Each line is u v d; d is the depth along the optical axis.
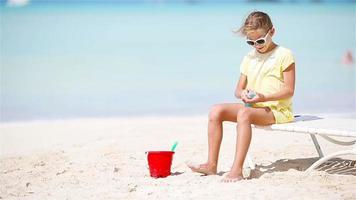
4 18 40.16
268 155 6.55
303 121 5.74
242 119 5.37
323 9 53.91
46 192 5.21
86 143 7.61
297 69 17.22
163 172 5.66
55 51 22.55
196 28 32.03
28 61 19.77
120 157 6.62
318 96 12.91
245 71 5.96
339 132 5.11
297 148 6.89
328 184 5.14
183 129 8.48
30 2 66.19
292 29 31.08
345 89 13.79
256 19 5.64
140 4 72.12
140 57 20.66
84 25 34.75
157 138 7.79
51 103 12.59
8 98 13.20
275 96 5.53
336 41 25.38
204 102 12.35
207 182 5.32
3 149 7.71
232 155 6.62
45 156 6.77
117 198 4.90
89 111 11.59
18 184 5.55
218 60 19.45
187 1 74.06
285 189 4.97
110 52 22.14
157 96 13.21
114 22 37.16
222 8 56.84
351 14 44.81
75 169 6.09
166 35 28.58
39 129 9.49
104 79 15.88
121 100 12.80
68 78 16.16
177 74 16.59
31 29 32.16
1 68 18.11
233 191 4.93
